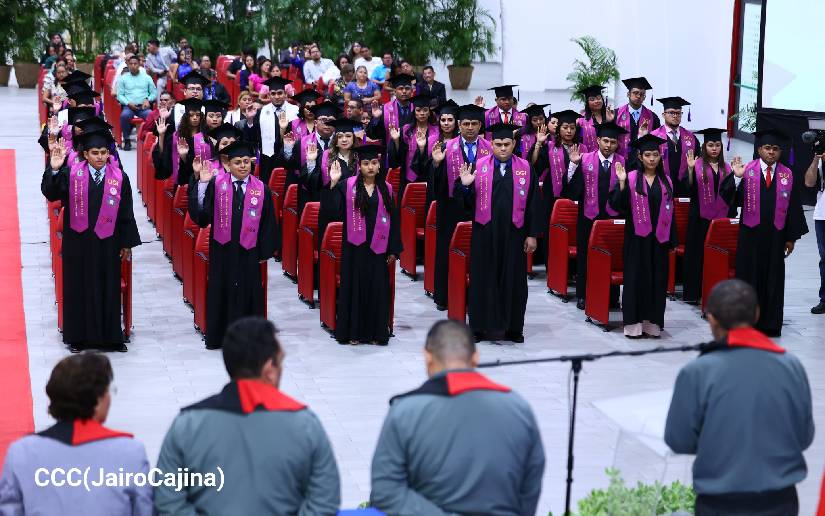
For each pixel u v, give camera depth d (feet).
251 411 14.32
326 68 90.33
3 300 41.91
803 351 37.83
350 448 27.91
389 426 14.75
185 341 37.55
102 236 35.37
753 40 79.66
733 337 16.35
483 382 14.83
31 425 29.14
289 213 45.93
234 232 36.29
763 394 16.08
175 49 105.81
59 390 14.74
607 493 19.89
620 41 83.56
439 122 47.47
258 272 36.88
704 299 41.86
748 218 39.24
